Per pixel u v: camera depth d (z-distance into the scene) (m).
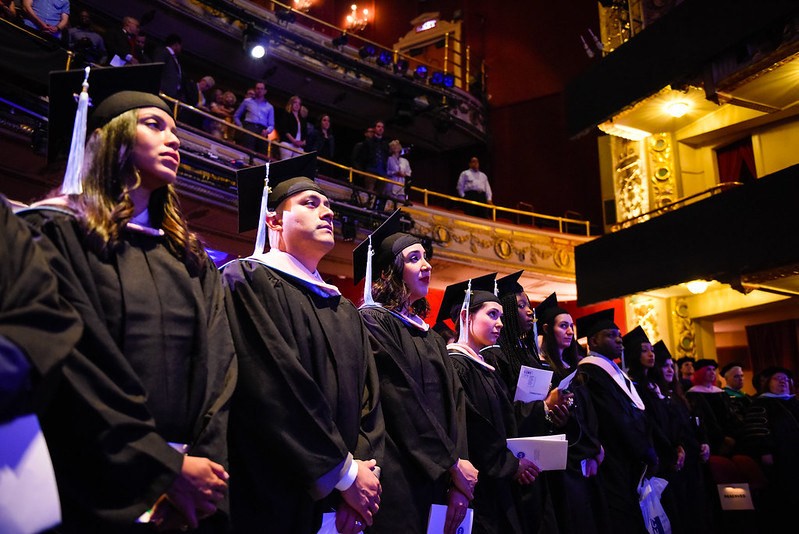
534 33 17.27
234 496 2.06
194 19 12.57
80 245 1.79
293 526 2.08
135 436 1.59
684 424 5.86
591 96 12.09
